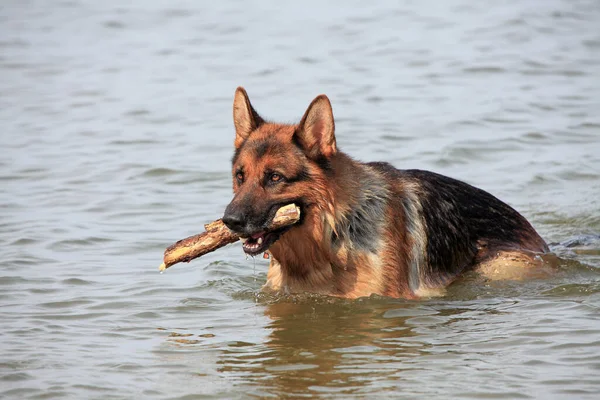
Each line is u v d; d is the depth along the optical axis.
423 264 14.87
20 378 11.30
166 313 13.88
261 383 11.05
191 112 28.69
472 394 10.59
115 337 12.80
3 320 13.41
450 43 37.56
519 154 23.67
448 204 15.80
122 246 17.41
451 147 24.09
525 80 31.66
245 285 15.36
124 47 39.12
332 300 14.22
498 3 45.62
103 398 10.73
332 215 13.58
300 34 40.31
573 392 10.55
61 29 43.34
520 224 16.73
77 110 29.30
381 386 10.88
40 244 17.39
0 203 20.23
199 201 20.39
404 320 13.36
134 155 24.17
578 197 20.30
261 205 12.98
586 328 12.70
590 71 32.75
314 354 11.99
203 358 11.94
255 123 14.05
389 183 14.76
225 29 42.12
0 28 43.66
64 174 22.56
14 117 28.52
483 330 12.82
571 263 15.99
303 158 13.26
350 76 32.69
